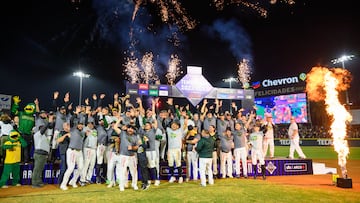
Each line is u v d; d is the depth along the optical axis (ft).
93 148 34.68
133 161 31.35
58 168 36.06
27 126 37.32
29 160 39.01
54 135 38.37
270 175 41.50
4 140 34.58
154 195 27.55
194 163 37.19
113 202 24.85
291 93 147.43
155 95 52.54
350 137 103.76
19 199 26.08
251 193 28.19
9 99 70.23
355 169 47.83
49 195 27.78
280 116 150.41
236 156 39.32
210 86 56.44
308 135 121.49
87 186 33.09
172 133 36.17
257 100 161.48
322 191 29.01
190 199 25.79
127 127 31.24
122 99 41.34
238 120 43.50
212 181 33.27
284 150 87.25
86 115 38.70
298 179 37.78
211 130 34.65
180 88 54.08
